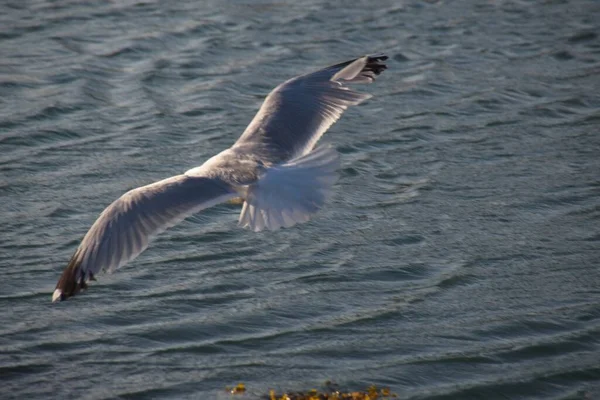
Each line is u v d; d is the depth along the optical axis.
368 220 17.39
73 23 25.47
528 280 15.57
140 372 13.07
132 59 23.52
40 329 13.95
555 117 21.70
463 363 13.47
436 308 14.80
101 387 12.71
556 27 26.81
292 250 16.39
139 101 21.52
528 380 13.15
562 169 19.38
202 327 14.14
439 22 26.62
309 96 9.89
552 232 17.06
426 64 24.00
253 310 14.61
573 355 13.72
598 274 15.74
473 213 17.67
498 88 22.92
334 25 25.95
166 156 19.23
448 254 16.31
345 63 10.34
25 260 15.71
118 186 18.08
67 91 21.73
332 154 8.59
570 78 23.70
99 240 8.07
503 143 20.41
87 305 14.62
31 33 24.70
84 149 19.42
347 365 13.36
